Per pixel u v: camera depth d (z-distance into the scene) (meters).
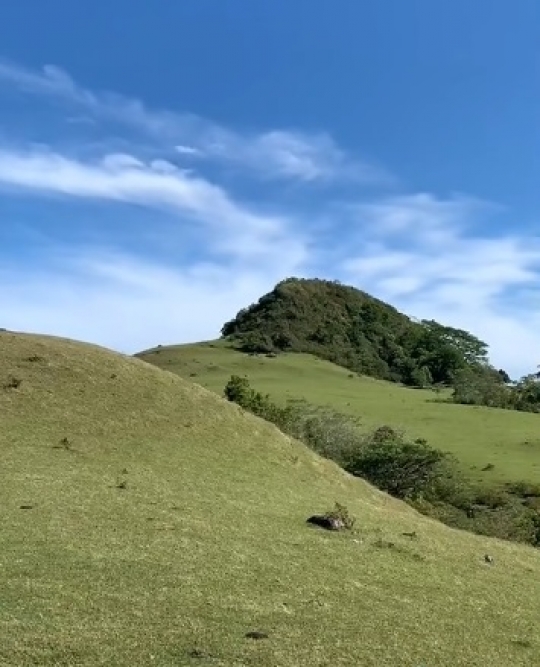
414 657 14.20
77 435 32.00
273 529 24.02
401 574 20.97
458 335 171.00
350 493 34.84
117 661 12.36
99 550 19.03
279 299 173.12
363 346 163.38
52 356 38.41
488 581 22.09
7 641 12.73
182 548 20.22
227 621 14.95
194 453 33.09
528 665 14.96
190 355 141.62
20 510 22.11
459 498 60.31
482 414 98.19
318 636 14.65
